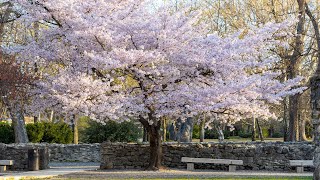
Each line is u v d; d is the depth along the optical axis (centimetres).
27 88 1511
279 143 2005
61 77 1364
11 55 1545
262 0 2567
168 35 1452
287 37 2134
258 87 1549
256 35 1473
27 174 1516
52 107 1536
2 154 1823
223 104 1454
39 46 1546
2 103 1562
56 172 1600
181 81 1568
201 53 1442
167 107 1519
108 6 1459
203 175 1501
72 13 1420
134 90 1573
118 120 1537
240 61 1453
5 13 2288
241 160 1692
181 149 1794
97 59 1345
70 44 1493
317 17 2567
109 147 1770
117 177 1425
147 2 1546
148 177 1426
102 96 1389
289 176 1480
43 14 1429
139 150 1770
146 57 1386
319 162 1089
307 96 2956
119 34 1430
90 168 1794
